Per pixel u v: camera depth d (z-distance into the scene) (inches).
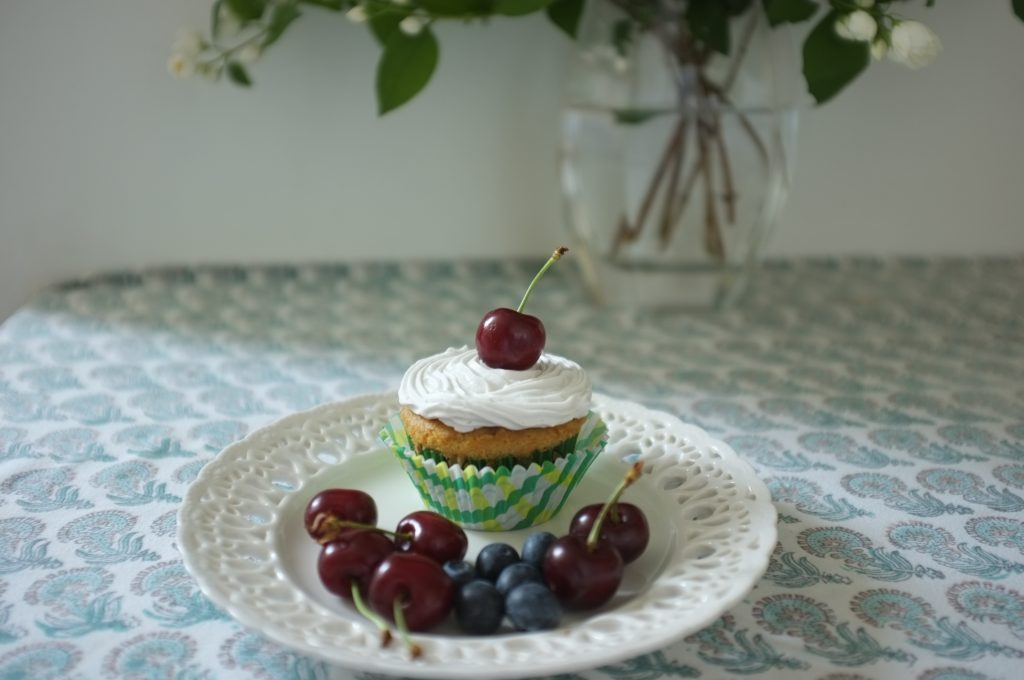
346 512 16.5
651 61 24.8
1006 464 20.0
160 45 28.0
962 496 18.9
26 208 28.8
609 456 19.7
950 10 28.9
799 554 17.2
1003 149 30.2
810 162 30.2
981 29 29.1
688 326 27.3
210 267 29.5
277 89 28.7
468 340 26.0
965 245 31.2
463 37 29.0
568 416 18.3
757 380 23.9
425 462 18.3
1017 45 29.3
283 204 29.7
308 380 23.6
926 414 22.1
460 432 18.1
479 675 14.0
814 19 28.2
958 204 30.7
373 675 14.9
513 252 31.2
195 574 15.6
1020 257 31.1
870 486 19.2
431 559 15.8
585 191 26.6
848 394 23.1
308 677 14.9
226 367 24.2
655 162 25.7
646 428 20.2
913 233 31.1
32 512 18.0
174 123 28.6
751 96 24.8
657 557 17.1
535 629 15.2
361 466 19.5
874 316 27.8
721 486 18.1
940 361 24.9
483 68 29.3
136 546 17.2
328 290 29.1
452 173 30.1
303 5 27.9
